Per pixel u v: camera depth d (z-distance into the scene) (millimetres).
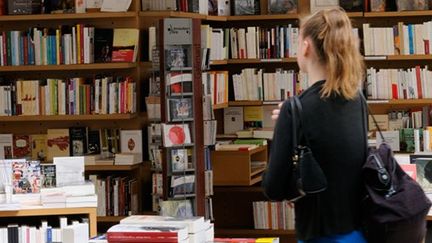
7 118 7305
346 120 3166
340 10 3223
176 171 6570
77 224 4812
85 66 7156
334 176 3143
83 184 5207
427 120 7980
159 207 6805
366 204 3174
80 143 7367
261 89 8109
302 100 3174
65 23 7441
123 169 7133
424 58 7914
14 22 7516
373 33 7973
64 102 7254
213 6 7969
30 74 7559
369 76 7969
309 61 3227
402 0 7953
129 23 7281
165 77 6570
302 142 3158
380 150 3250
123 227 3895
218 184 7516
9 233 5094
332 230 3146
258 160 8070
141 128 7348
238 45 8102
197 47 6629
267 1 8352
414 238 3170
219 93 7754
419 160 5715
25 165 5230
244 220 8281
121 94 7160
